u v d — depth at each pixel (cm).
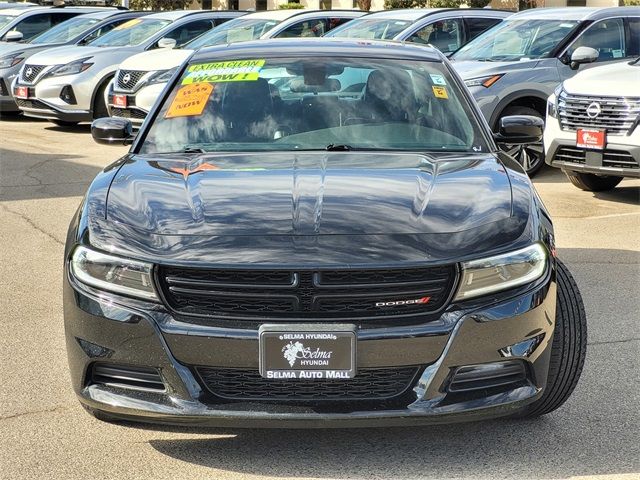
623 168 816
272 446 367
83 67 1418
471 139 452
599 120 823
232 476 341
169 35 1498
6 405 410
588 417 396
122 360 338
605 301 561
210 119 461
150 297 334
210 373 333
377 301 328
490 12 1255
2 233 754
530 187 390
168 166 414
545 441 372
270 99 468
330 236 337
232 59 499
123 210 365
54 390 427
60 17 1833
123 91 1294
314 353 322
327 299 326
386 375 332
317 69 485
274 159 421
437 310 331
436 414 329
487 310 332
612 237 728
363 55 500
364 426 329
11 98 1584
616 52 1037
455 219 351
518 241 345
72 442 372
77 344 347
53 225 783
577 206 848
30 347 486
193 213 357
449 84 486
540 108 999
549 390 379
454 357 329
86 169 1073
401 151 438
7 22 1825
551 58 1006
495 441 372
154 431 383
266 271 326
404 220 347
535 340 343
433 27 1215
